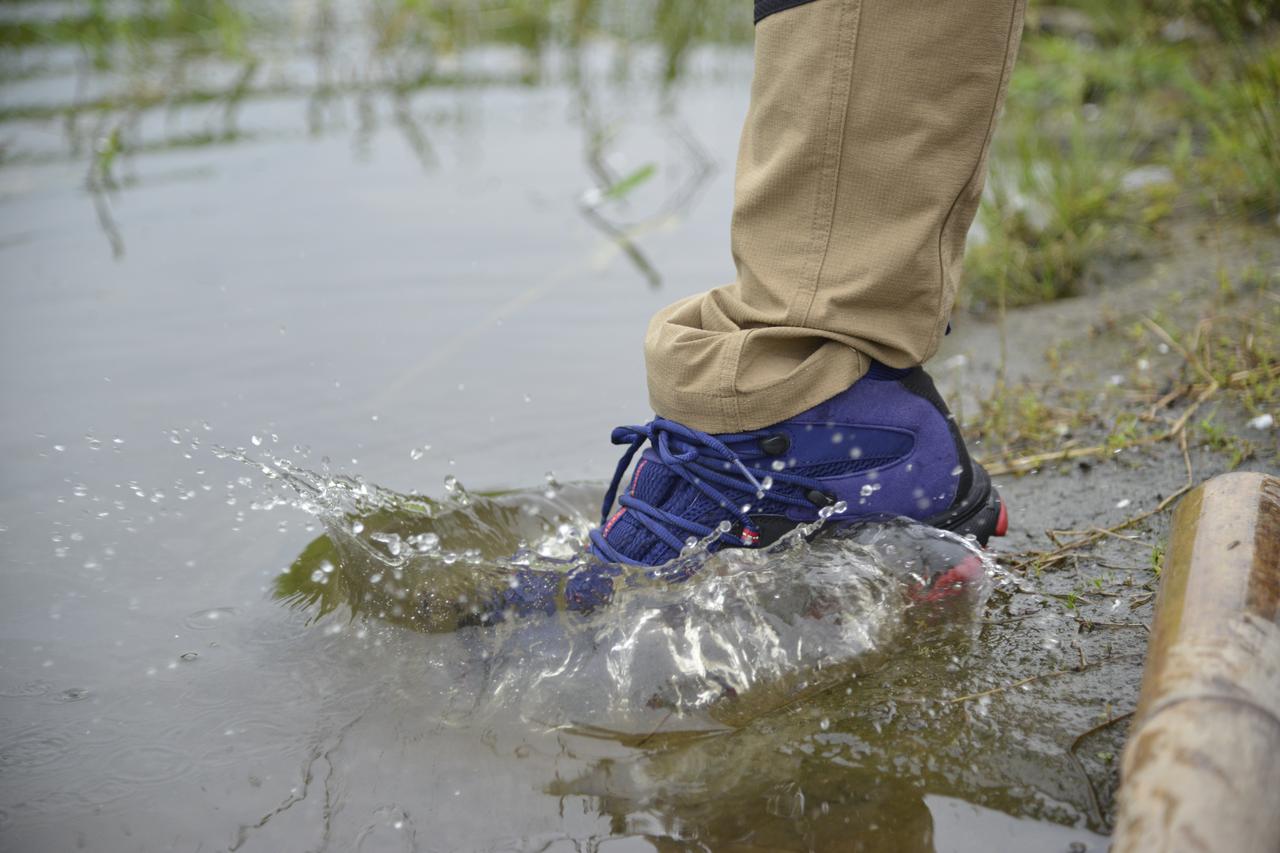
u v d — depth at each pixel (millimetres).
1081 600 1674
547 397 2531
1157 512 1909
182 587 1853
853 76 1470
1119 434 2199
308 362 2740
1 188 4254
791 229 1554
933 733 1415
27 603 1804
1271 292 2678
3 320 3010
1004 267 2822
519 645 1599
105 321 3006
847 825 1285
